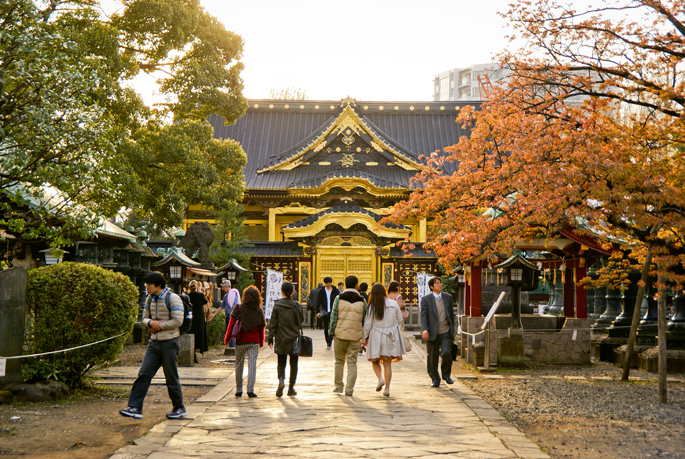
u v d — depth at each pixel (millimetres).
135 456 5941
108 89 16953
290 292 9828
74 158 9953
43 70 9500
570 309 16547
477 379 12328
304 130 49781
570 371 14047
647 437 7398
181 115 21578
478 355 14648
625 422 8250
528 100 11508
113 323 9609
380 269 30703
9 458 5965
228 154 23188
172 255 16766
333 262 30828
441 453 6117
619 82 10664
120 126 18906
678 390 11070
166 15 19078
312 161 45562
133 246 19812
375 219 30688
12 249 14031
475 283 15742
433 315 10852
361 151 45781
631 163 9641
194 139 21344
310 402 9109
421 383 11367
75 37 16031
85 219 10359
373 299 9945
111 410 8461
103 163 10273
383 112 50875
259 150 47750
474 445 6477
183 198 21016
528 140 10539
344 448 6270
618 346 15742
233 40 21953
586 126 10625
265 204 43156
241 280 29984
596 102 10891
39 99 9625
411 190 40594
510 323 16719
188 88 20672
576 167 9289
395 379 11938
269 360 15312
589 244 14078
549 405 9484
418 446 6387
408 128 49812
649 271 12328
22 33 9461
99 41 17016
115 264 17672
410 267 31016
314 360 15242
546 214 9836
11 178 9672
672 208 9273
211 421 7617
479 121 12656
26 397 8805
